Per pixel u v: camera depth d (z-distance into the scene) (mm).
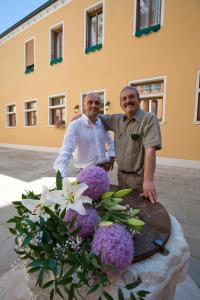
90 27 8875
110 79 8188
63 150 1877
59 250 817
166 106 6781
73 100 9633
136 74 7434
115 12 7730
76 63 9297
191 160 6406
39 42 10977
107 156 2281
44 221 840
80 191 885
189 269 2018
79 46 9102
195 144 6328
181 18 6320
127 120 1973
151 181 1612
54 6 9797
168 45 6633
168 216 1327
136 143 1875
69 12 9297
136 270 902
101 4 8188
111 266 754
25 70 11992
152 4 6988
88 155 2104
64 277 784
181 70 6453
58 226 844
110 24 7926
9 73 13320
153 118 1779
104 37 8156
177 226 1287
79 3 8859
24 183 5008
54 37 10438
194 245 2389
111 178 5305
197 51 6145
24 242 834
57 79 10250
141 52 7234
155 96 7102
